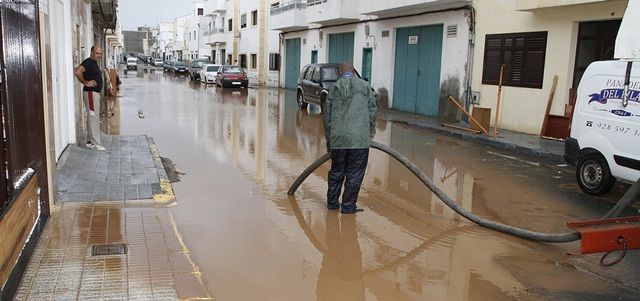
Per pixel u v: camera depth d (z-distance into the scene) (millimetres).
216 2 54219
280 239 6020
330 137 6914
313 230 6371
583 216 7266
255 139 13383
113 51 56062
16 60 4676
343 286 4859
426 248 5902
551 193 8492
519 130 15344
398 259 5559
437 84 19453
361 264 5391
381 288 4848
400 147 12805
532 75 14930
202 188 8164
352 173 6961
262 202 7484
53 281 4449
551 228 6762
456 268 5363
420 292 4785
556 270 5375
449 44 18391
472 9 17141
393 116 19531
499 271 5312
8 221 4074
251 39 43625
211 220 6582
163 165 9688
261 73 41656
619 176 7820
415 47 20750
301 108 21547
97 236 5566
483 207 7648
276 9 34531
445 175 9742
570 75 13922
